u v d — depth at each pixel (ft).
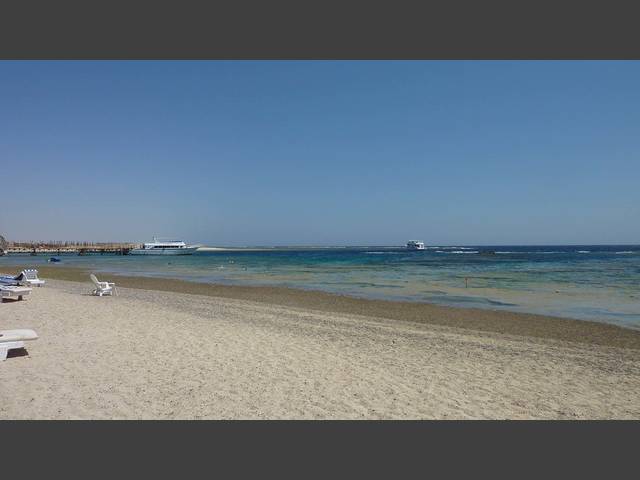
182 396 20.54
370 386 22.97
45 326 36.06
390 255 349.61
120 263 220.23
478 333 42.16
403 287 89.35
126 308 48.29
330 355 29.35
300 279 110.73
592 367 29.48
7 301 51.83
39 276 117.70
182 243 380.17
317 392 21.74
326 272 139.03
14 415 18.08
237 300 65.72
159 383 22.16
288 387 22.27
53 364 25.02
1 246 399.85
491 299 69.92
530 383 24.91
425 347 33.94
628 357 33.24
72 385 21.56
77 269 159.94
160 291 78.07
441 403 21.02
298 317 48.29
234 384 22.40
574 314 55.42
